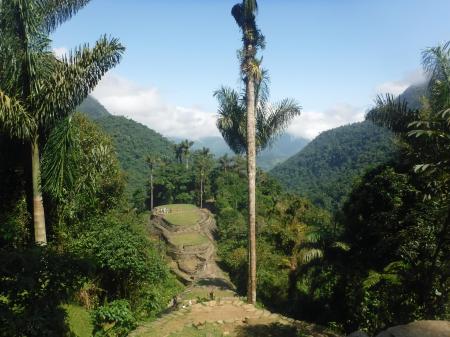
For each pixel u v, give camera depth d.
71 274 4.48
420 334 2.93
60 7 8.20
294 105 14.30
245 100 13.08
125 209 13.80
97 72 7.88
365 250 10.55
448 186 6.14
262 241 18.73
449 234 6.22
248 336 8.80
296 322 9.95
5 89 7.43
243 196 57.56
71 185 7.86
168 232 39.22
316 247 11.93
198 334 8.74
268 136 14.54
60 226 9.70
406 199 8.84
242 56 12.05
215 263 31.69
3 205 8.94
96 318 8.34
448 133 5.52
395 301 7.48
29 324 3.86
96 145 12.20
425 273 6.66
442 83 8.91
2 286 3.92
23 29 7.38
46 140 8.03
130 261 9.16
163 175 65.50
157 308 10.56
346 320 10.17
